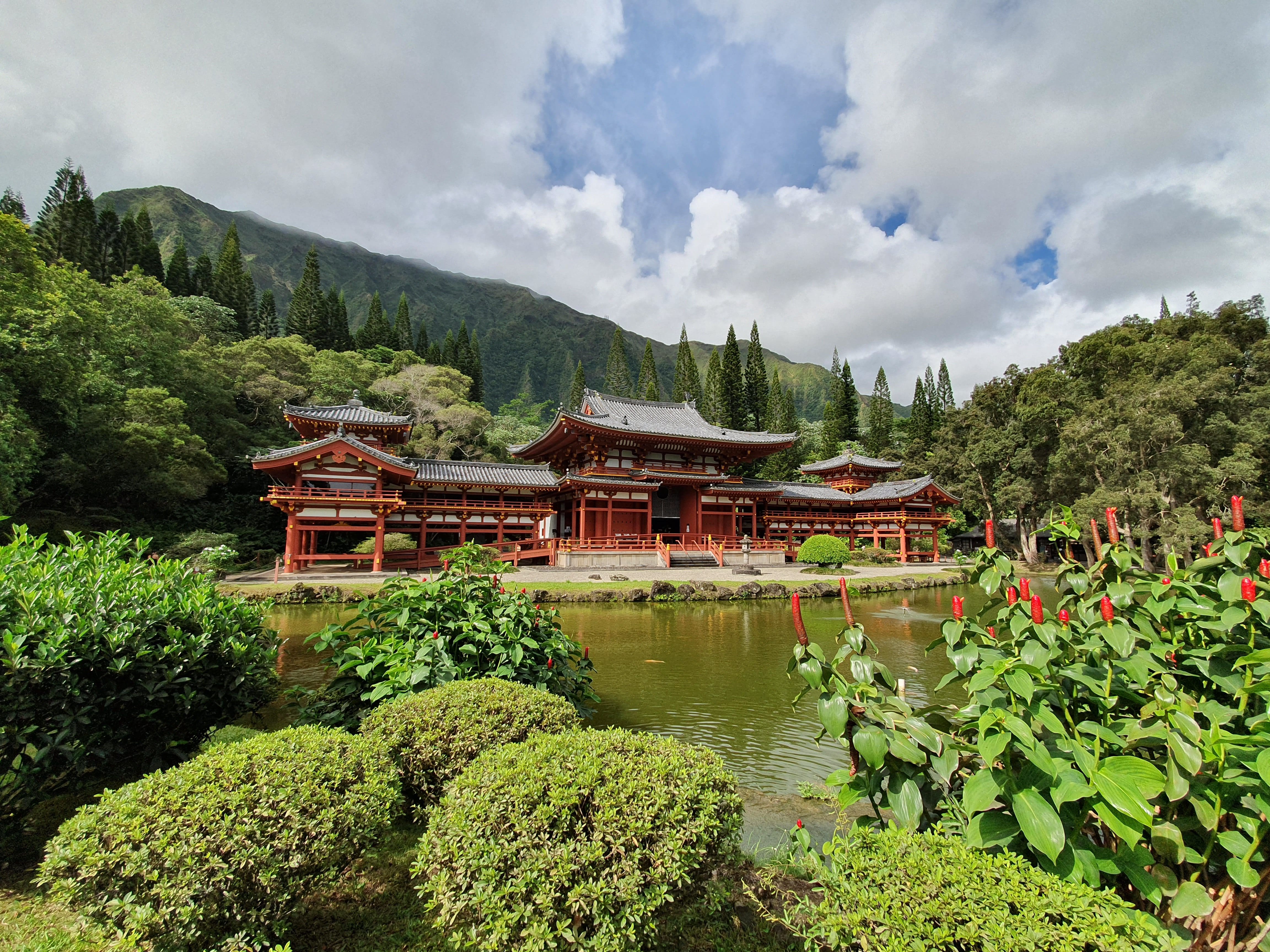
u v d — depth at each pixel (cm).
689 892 337
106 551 616
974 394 5028
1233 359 3469
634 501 3409
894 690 327
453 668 608
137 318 3250
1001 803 282
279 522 3531
